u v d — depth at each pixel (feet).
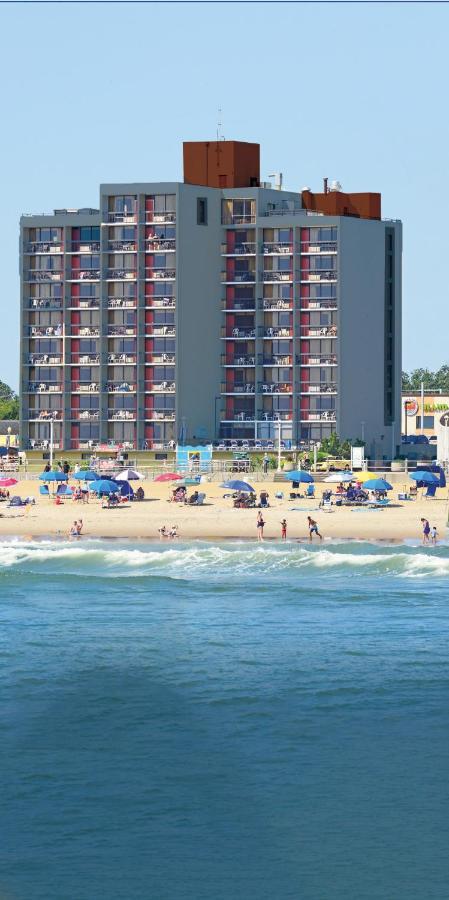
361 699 427.33
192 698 429.79
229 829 324.80
